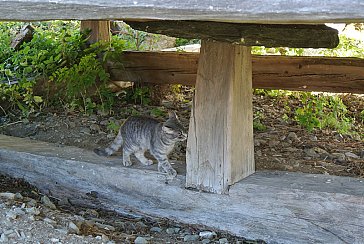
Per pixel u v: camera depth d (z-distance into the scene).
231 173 4.14
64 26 8.85
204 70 4.09
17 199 4.68
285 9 2.32
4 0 2.79
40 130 6.15
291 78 6.70
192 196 4.31
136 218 4.66
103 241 3.94
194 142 4.22
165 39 9.58
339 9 2.25
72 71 6.57
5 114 6.55
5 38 7.57
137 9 2.56
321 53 8.17
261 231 4.14
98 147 5.68
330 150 5.72
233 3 2.40
